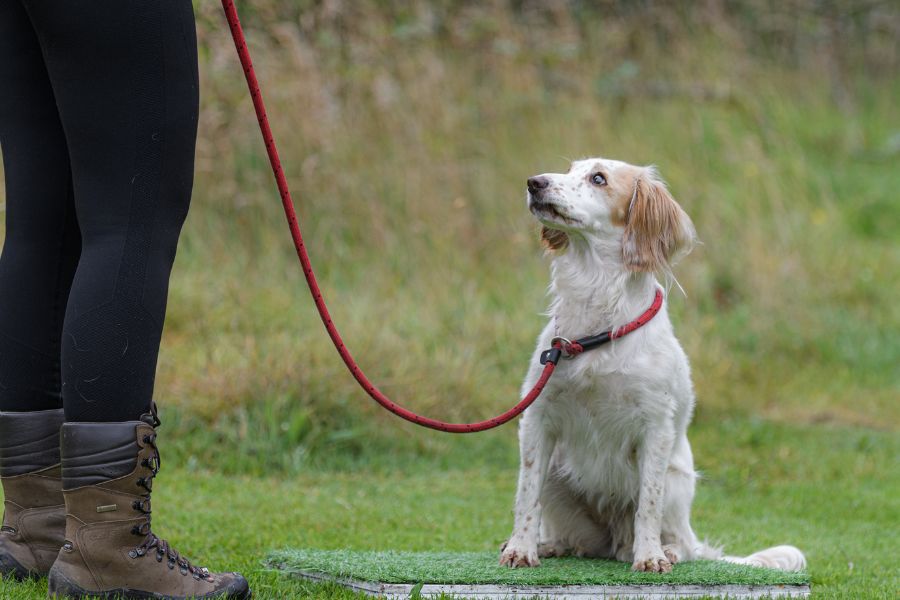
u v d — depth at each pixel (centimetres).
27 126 443
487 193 1452
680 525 593
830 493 956
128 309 407
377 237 1356
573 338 577
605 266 580
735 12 2000
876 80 2172
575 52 1658
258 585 502
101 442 410
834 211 1772
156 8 406
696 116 1716
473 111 1537
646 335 564
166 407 959
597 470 577
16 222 445
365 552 583
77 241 453
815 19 2103
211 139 1307
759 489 970
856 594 548
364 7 1484
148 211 412
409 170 1415
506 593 488
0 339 447
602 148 1570
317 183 1359
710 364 1280
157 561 425
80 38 396
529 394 534
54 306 450
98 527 413
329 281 1290
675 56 1842
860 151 1973
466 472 976
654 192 597
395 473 955
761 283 1512
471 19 1598
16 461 455
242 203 1309
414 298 1296
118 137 405
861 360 1436
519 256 1409
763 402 1268
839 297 1564
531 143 1521
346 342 1083
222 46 1254
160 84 410
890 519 872
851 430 1191
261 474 914
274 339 1067
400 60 1501
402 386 1050
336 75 1420
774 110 1889
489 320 1268
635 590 501
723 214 1591
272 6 1385
